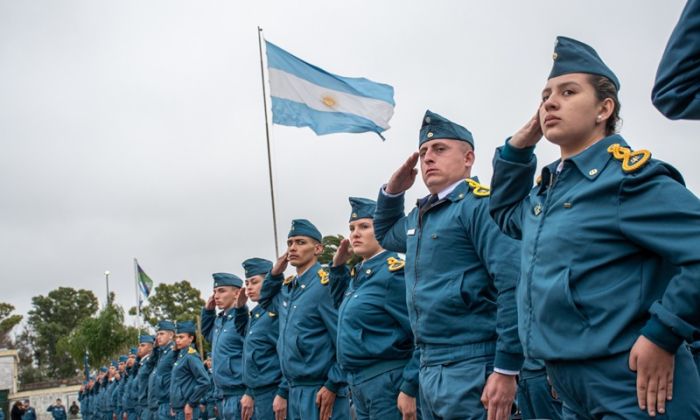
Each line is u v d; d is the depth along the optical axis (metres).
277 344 7.12
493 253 3.88
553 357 2.87
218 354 9.26
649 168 2.73
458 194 4.27
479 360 4.06
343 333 5.62
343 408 6.52
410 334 5.48
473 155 4.51
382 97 9.87
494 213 3.63
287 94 9.94
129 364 17.02
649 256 2.77
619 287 2.75
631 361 2.62
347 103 9.83
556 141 3.07
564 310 2.84
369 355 5.47
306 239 7.05
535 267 3.00
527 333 3.02
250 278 8.81
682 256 2.55
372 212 5.94
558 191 3.02
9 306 88.44
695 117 2.46
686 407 2.65
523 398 6.47
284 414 7.38
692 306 2.50
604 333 2.74
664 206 2.64
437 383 4.16
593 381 2.79
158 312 62.19
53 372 79.19
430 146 4.43
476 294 4.09
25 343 84.56
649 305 2.73
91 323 43.12
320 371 6.61
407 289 4.43
